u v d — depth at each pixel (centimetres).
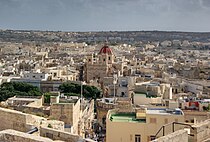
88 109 10650
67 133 2617
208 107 7912
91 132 8562
